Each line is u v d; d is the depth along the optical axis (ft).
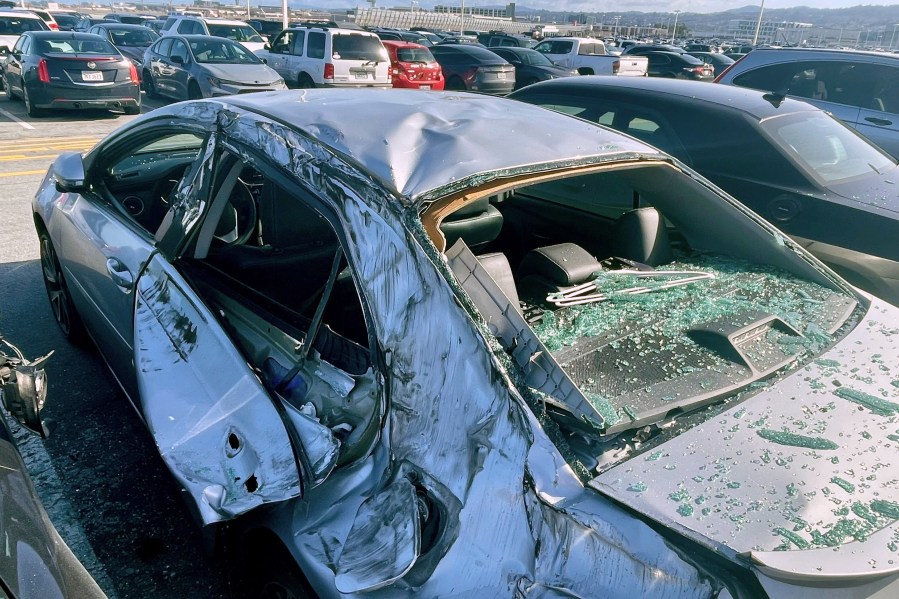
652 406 5.61
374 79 49.32
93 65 38.06
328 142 6.48
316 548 5.31
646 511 4.74
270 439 5.98
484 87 57.21
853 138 15.76
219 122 7.64
